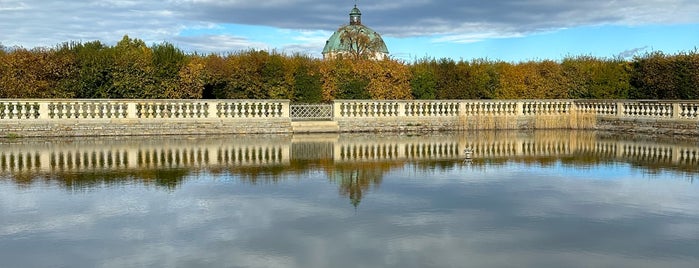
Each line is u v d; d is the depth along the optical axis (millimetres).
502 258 6035
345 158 14359
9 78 22453
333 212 8047
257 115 22969
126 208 8281
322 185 10227
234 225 7340
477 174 11586
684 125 21844
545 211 8148
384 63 27844
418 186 10148
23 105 20109
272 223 7438
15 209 8188
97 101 20906
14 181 10523
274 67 26000
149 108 21594
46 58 23047
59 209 8203
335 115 23953
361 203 8656
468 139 20484
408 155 15086
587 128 25984
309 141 19469
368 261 5922
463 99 27328
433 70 28562
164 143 18391
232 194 9352
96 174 11445
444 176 11312
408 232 7020
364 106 24328
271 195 9273
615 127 24891
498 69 29375
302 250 6297
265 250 6297
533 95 29250
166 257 6059
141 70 23906
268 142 18984
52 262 5891
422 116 24891
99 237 6789
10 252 6211
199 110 22594
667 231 7059
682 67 26281
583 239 6727
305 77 26344
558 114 26469
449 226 7316
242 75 25672
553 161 13766
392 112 24734
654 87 27391
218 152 15688
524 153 15578
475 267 5762
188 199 8938
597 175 11445
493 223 7453
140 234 6926
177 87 24734
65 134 20469
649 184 10320
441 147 17344
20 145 17484
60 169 12141
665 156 14750
